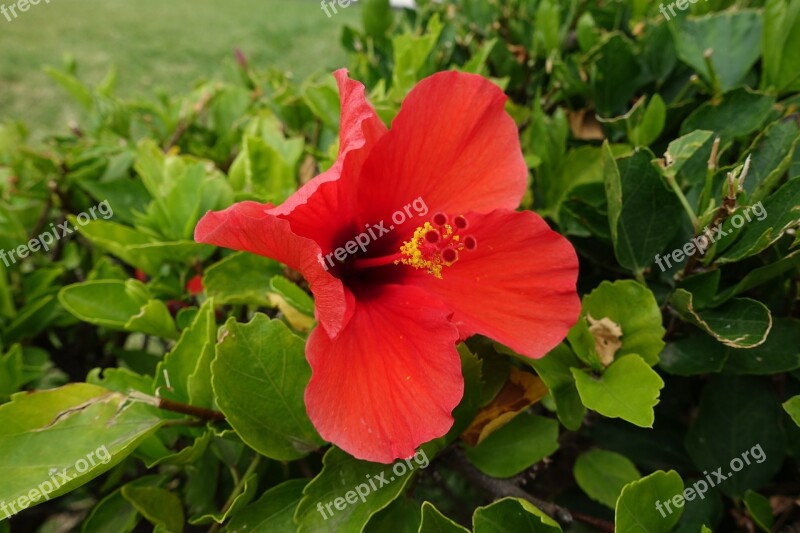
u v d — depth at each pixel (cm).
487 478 24
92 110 44
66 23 158
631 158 25
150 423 22
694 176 28
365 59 40
